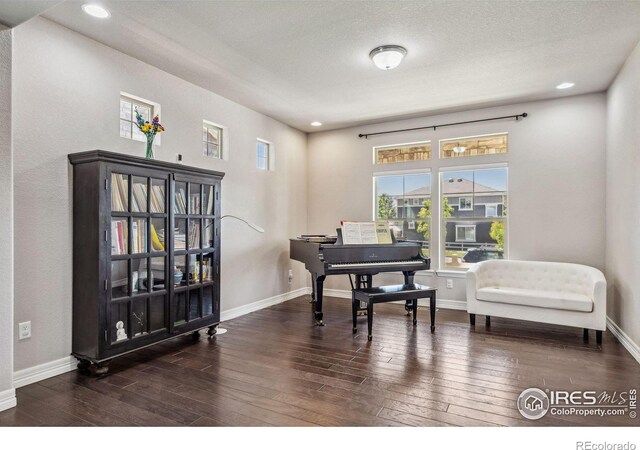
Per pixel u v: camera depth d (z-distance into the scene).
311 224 6.09
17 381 2.55
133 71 3.37
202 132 4.11
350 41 3.07
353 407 2.29
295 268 5.82
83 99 2.96
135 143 3.40
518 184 4.63
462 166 4.94
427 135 5.19
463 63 3.47
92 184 2.74
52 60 2.76
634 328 3.18
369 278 4.98
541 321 3.76
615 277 3.80
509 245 4.68
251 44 3.12
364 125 5.65
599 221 4.21
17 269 2.56
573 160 4.34
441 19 2.73
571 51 3.23
